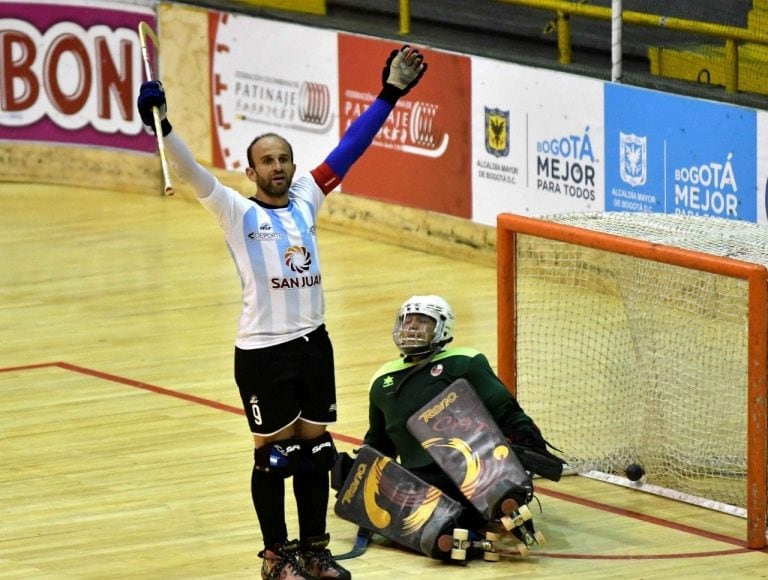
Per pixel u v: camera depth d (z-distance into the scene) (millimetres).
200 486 14805
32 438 16469
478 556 12867
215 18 27469
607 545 13164
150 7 28469
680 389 14820
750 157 20266
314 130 26203
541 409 16312
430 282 23188
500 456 12938
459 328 20641
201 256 24922
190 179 11680
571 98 22406
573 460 15203
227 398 17797
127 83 28938
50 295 22797
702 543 13180
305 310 11984
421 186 24875
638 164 21672
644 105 21453
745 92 21875
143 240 25984
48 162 29969
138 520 13930
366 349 19750
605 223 15516
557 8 23406
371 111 12578
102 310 21953
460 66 23922
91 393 18094
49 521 13961
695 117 20859
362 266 24234
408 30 25438
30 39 29531
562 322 18203
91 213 27891
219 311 21797
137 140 29078
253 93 27141
